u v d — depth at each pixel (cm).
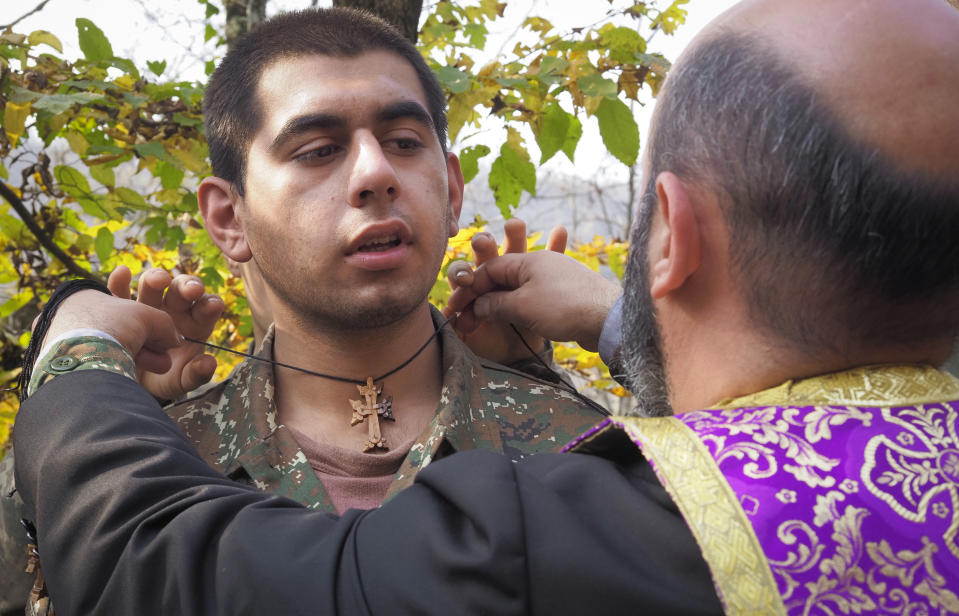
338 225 131
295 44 136
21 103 210
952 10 84
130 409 110
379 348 142
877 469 74
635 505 81
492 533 78
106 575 95
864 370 82
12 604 142
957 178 77
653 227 94
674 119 89
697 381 90
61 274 284
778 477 74
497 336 174
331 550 86
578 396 161
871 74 78
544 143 232
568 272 161
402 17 242
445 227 140
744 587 70
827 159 78
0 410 280
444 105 156
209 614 87
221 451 143
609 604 76
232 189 146
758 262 83
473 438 144
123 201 259
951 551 71
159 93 232
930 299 81
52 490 102
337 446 140
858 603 69
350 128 132
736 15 89
